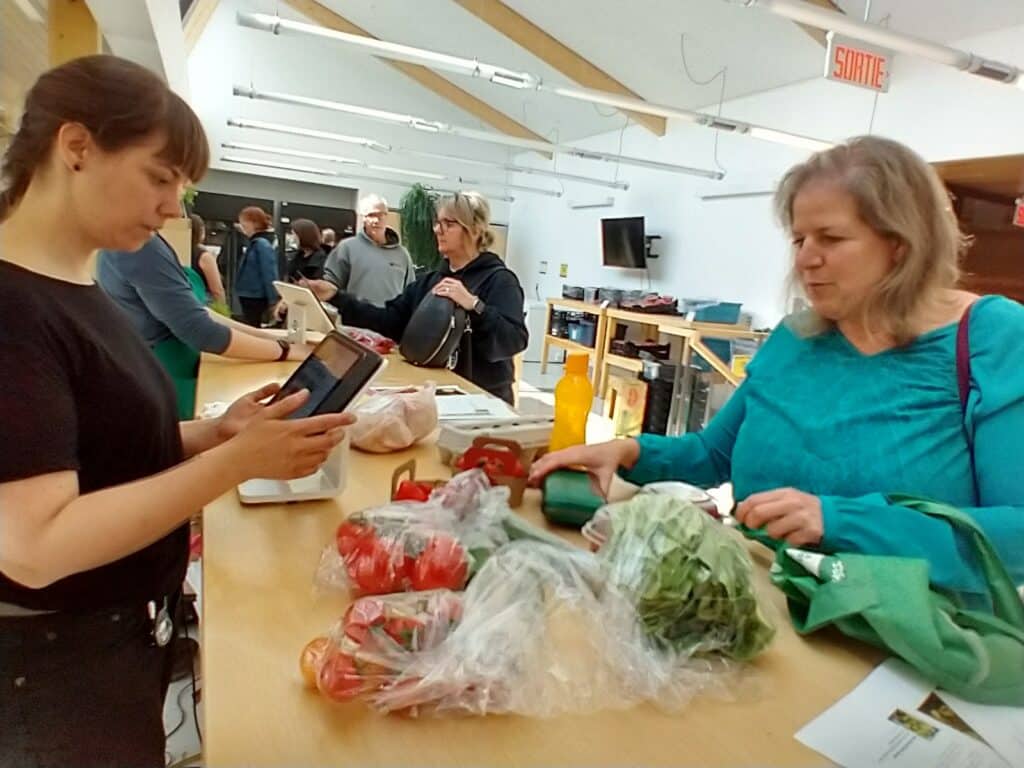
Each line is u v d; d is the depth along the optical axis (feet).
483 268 8.20
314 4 25.72
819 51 17.16
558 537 3.08
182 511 2.30
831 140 17.75
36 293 2.34
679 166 21.68
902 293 3.19
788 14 10.39
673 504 2.70
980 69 11.56
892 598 2.37
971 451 3.02
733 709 2.15
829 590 2.51
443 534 2.60
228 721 1.91
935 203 3.19
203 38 29.43
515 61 24.23
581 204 30.50
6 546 2.02
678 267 24.62
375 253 13.60
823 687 2.30
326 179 32.71
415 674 1.99
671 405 18.65
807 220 3.31
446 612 2.15
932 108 15.56
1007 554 2.68
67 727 2.77
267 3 29.09
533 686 2.09
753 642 2.39
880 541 2.66
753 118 20.66
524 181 35.83
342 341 3.54
